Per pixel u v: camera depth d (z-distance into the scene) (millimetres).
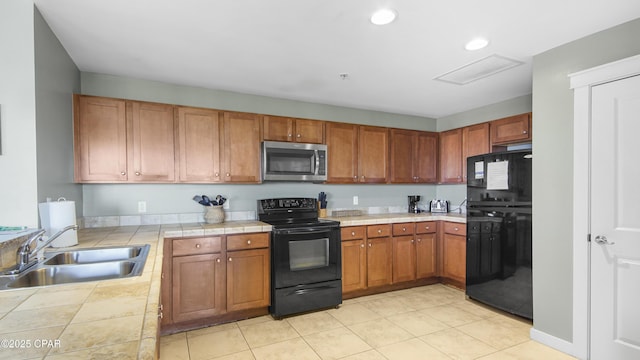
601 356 2070
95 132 2584
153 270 1392
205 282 2684
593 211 2107
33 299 1018
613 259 2023
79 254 1783
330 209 3971
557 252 2303
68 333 771
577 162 2180
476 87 3213
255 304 2877
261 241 2918
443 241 3895
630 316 1955
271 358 2211
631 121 1939
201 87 3197
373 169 3941
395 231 3662
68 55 2373
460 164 4117
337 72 2791
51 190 1997
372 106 3982
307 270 3025
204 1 1697
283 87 3205
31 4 1716
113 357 656
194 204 3209
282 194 3658
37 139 1768
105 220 2855
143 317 876
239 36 2109
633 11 1820
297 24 1951
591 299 2119
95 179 2580
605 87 2041
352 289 3371
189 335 2559
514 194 2816
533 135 2439
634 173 1937
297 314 3008
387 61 2533
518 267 2775
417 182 4277
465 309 3117
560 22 1939
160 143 2818
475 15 1857
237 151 3146
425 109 4152
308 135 3521
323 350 2322
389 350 2324
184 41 2180
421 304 3262
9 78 1692
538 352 2277
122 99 2688
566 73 2238
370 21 1919
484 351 2303
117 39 2143
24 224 1730
